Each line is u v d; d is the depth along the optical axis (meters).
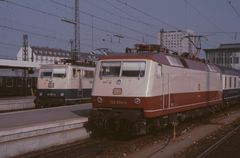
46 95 30.50
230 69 36.03
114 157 13.20
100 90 17.48
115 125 17.34
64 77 30.03
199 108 24.69
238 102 42.50
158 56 17.61
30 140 14.28
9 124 15.31
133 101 16.66
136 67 16.92
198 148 14.75
